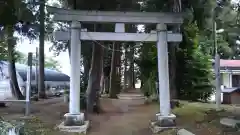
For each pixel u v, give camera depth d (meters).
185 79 17.28
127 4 11.75
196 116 10.16
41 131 8.23
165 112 9.15
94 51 13.18
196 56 17.50
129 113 13.12
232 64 24.08
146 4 14.62
